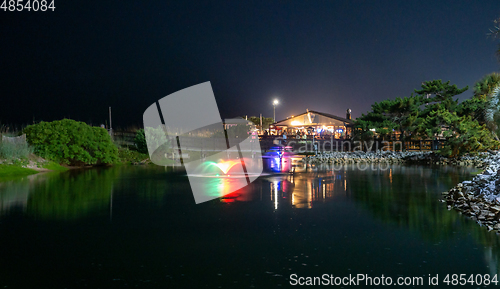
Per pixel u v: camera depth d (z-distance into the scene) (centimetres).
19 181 1656
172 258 623
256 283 517
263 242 720
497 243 709
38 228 819
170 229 817
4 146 2019
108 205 1102
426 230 810
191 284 513
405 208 1073
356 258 625
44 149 2328
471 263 600
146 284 512
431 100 4606
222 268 576
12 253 645
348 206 1103
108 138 2731
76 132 2466
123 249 671
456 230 810
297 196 1302
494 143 3253
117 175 1988
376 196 1304
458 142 3322
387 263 601
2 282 518
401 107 4434
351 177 1980
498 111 2230
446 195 1288
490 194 1141
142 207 1076
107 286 505
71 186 1512
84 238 742
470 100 3869
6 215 948
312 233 788
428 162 3316
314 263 600
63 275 545
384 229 822
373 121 4625
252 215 970
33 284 511
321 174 2150
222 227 839
